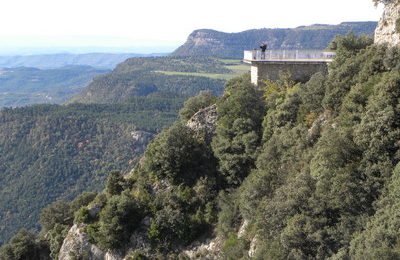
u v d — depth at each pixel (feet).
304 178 76.38
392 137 67.67
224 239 101.86
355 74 87.97
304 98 99.25
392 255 52.03
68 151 632.38
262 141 109.60
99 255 118.83
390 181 65.41
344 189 68.03
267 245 75.82
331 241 67.67
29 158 629.92
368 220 65.26
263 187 89.20
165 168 120.47
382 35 93.25
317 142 83.71
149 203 117.60
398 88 71.36
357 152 73.00
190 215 113.09
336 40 116.88
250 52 124.16
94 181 578.66
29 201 549.54
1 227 508.53
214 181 118.32
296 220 70.59
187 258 104.94
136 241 113.19
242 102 116.98
